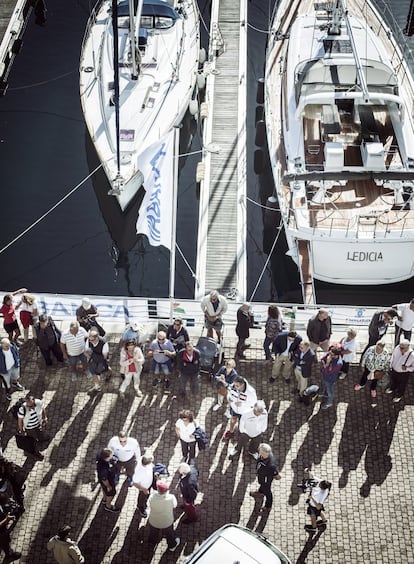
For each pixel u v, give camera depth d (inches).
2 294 770.8
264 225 1073.5
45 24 1381.6
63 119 1223.5
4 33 1332.4
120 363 682.8
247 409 636.1
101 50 1187.9
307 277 915.4
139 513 624.4
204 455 663.1
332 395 687.1
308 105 1050.1
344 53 1096.2
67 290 998.4
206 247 1011.3
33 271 1018.1
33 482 644.1
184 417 614.2
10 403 700.0
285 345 682.8
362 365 685.3
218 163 1121.4
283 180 916.0
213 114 1195.3
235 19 1352.1
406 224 915.4
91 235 1061.8
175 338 695.7
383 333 703.7
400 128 1013.2
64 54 1330.0
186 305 762.2
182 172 1143.0
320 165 990.4
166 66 1168.8
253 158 1160.2
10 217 1081.4
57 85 1278.3
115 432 680.4
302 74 1064.8
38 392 710.5
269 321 701.3
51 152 1171.9
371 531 614.9
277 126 1085.1
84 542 607.5
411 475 650.2
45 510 626.8
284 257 1035.3
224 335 766.5
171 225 738.8
